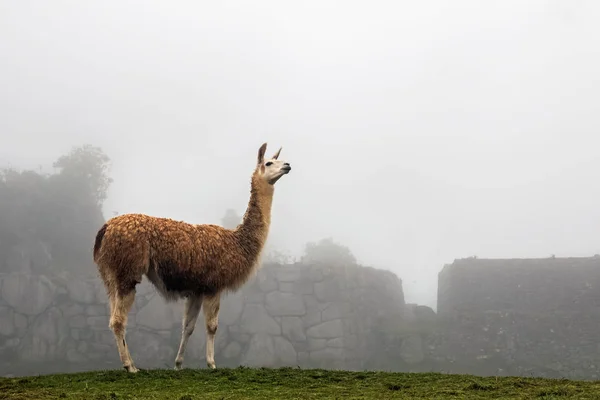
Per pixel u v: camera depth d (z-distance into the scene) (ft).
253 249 27.96
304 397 20.22
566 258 102.68
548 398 19.94
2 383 23.06
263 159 29.53
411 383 23.41
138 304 92.02
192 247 25.91
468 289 102.89
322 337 96.48
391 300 110.52
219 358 93.04
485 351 95.04
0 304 91.97
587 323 94.22
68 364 88.94
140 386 22.22
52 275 98.78
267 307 98.07
